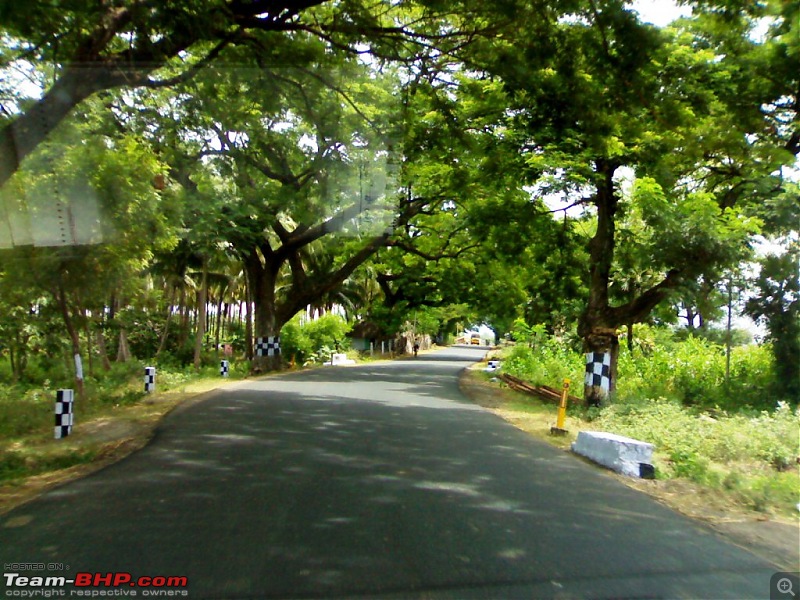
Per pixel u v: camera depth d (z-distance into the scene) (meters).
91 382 20.95
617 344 18.48
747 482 9.23
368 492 8.23
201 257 29.50
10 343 21.03
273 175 22.28
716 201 17.28
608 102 12.13
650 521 7.52
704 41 16.14
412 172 22.59
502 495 8.38
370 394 21.11
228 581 5.32
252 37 12.01
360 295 51.97
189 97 14.06
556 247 18.89
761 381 20.06
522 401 21.64
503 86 13.00
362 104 15.26
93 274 16.11
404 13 12.53
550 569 5.79
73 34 9.29
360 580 5.40
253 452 10.63
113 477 8.83
